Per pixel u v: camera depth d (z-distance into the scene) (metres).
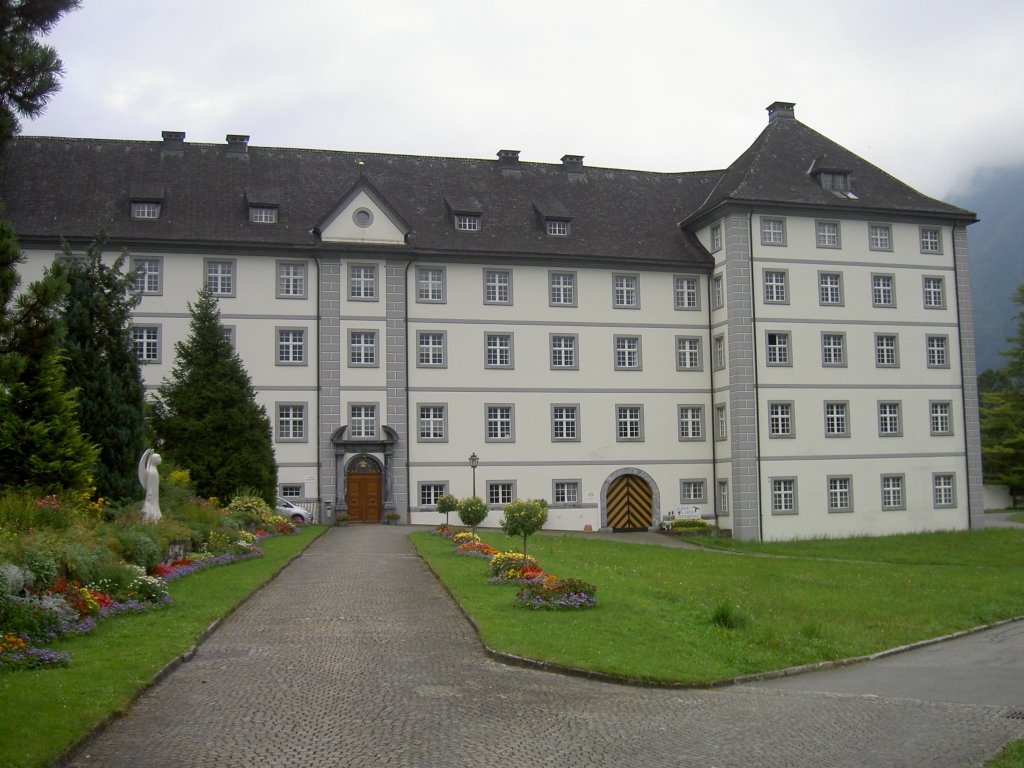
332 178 51.88
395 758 10.45
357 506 47.62
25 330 12.09
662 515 51.06
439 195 52.59
